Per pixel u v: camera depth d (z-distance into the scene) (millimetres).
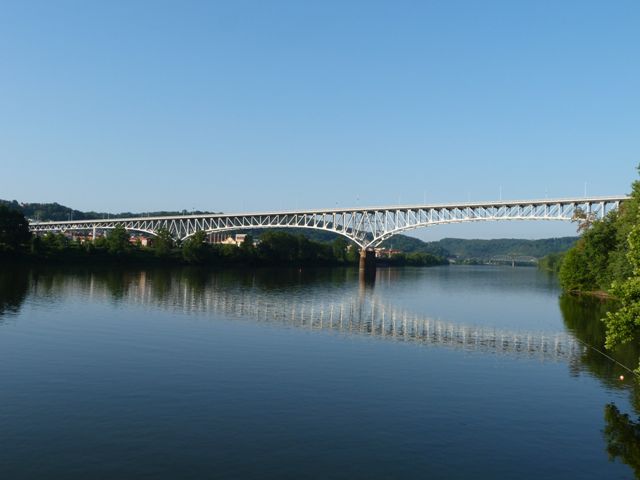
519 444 18859
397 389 25250
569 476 16578
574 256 76688
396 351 34562
